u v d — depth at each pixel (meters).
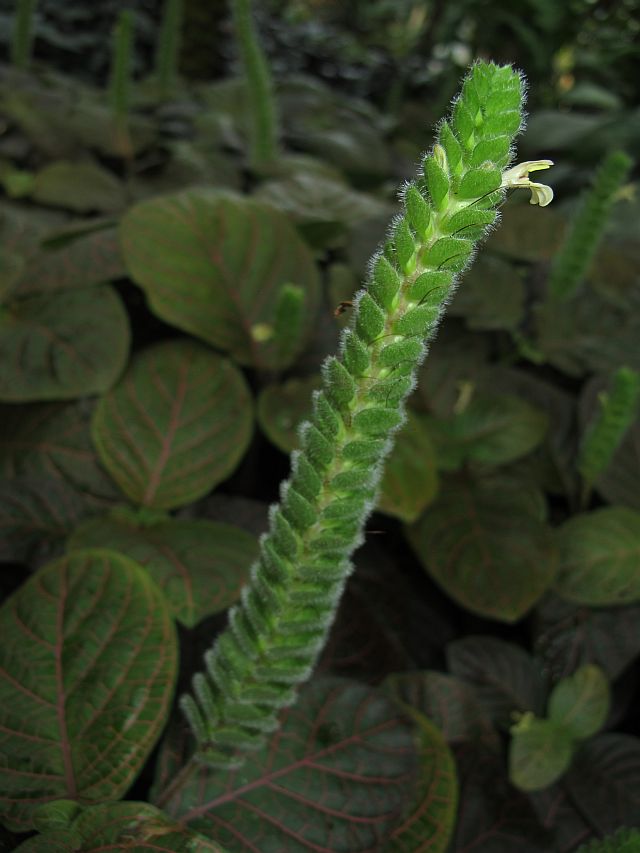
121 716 0.21
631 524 0.34
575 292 0.43
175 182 0.51
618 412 0.32
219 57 0.87
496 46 0.89
